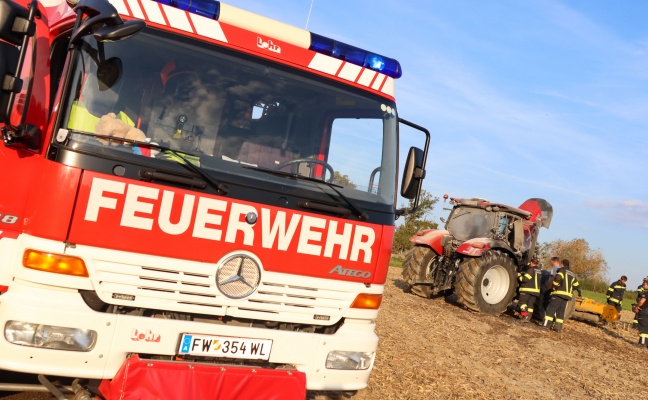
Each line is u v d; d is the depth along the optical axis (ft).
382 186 16.29
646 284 49.98
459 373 26.08
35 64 13.74
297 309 14.79
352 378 15.60
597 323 57.62
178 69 13.92
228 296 13.91
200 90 14.08
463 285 44.70
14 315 12.47
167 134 13.65
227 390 13.84
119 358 13.05
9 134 12.83
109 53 13.26
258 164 14.51
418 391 22.15
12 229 13.07
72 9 13.93
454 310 45.52
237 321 14.56
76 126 12.76
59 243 12.58
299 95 15.26
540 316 50.14
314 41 15.61
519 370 29.25
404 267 50.34
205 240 13.62
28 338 12.47
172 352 13.46
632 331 57.36
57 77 14.47
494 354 31.89
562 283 45.65
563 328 49.14
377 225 15.83
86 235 12.69
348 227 15.33
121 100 13.26
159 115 13.61
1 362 12.54
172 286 13.44
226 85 14.38
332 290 15.20
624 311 83.97
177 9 14.06
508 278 46.03
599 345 43.34
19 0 14.34
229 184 13.89
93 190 12.70
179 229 13.38
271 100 14.90
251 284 14.16
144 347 13.20
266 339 14.39
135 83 13.43
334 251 15.14
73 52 12.98
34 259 12.55
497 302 45.85
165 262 13.29
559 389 26.86
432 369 25.84
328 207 14.99
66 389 14.75
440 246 49.21
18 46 13.65
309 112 15.33
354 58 16.20
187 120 13.85
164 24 13.85
